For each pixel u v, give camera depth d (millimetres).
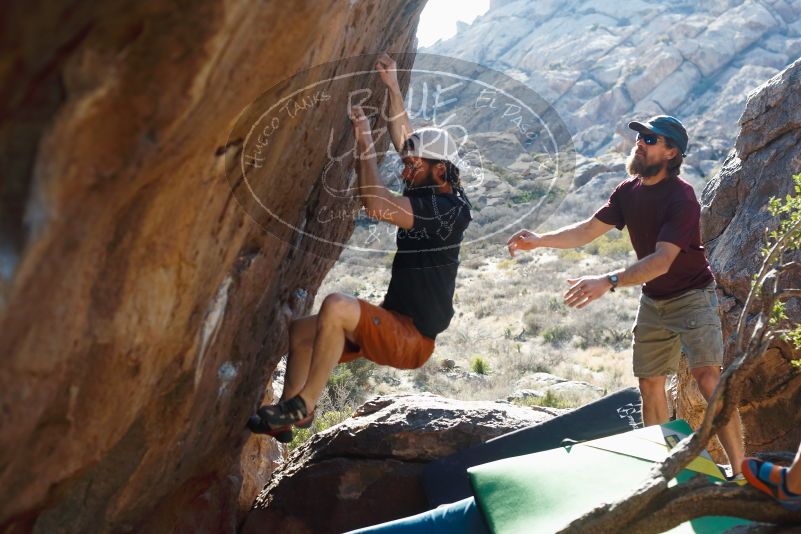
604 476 4035
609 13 108562
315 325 3793
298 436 9883
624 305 23672
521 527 3861
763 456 3816
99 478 3096
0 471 2078
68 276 1914
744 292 5711
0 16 1417
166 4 1651
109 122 1734
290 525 5500
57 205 1705
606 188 35406
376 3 3318
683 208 4496
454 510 4309
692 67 90312
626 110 89000
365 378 15344
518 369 17828
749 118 6273
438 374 16516
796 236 3887
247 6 1871
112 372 2385
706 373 4680
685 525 3688
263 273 3652
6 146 1629
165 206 2227
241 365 3990
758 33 93062
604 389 15883
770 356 5285
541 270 30469
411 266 3598
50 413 2191
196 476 4500
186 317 2736
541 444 5387
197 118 2008
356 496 5469
